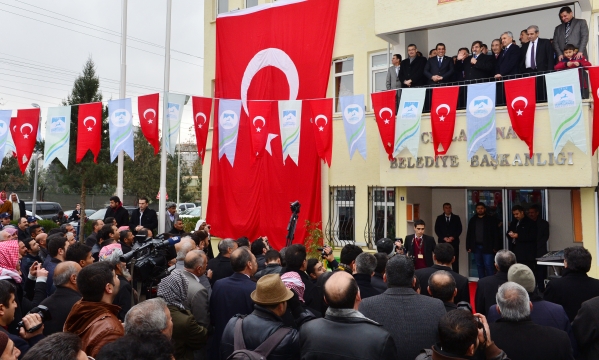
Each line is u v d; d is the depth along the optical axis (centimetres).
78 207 2512
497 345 363
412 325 366
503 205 1185
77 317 366
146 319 318
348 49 1321
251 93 1430
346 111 993
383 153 1113
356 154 1273
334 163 1310
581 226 1034
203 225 945
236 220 1410
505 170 965
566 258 503
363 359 315
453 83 1077
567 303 490
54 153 948
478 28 1304
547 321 413
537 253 973
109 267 393
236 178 1420
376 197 1253
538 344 354
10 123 956
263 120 1054
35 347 229
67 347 228
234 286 496
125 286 518
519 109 901
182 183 4309
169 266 635
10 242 552
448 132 966
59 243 628
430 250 955
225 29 1490
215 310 497
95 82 2119
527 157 940
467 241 1090
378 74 1287
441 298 418
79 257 557
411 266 385
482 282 532
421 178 1059
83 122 952
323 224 1310
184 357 441
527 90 893
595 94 802
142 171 3722
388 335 323
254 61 1431
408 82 1088
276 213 1353
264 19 1425
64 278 444
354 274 488
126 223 1130
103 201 3944
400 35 1207
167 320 332
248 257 508
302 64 1359
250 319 386
